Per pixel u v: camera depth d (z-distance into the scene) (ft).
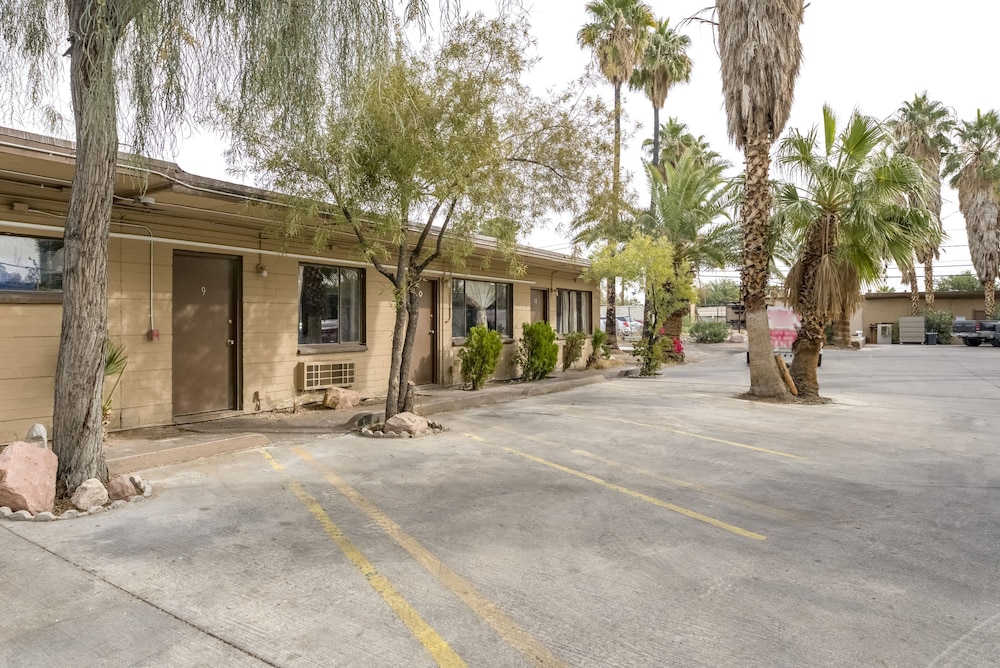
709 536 14.53
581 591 11.41
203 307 30.14
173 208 26.55
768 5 38.45
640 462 22.33
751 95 39.42
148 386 27.30
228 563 12.49
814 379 41.06
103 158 16.85
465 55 25.07
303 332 35.01
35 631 9.65
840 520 15.89
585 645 9.46
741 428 29.73
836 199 40.65
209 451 22.86
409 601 10.90
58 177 21.70
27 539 13.67
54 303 23.94
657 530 14.90
